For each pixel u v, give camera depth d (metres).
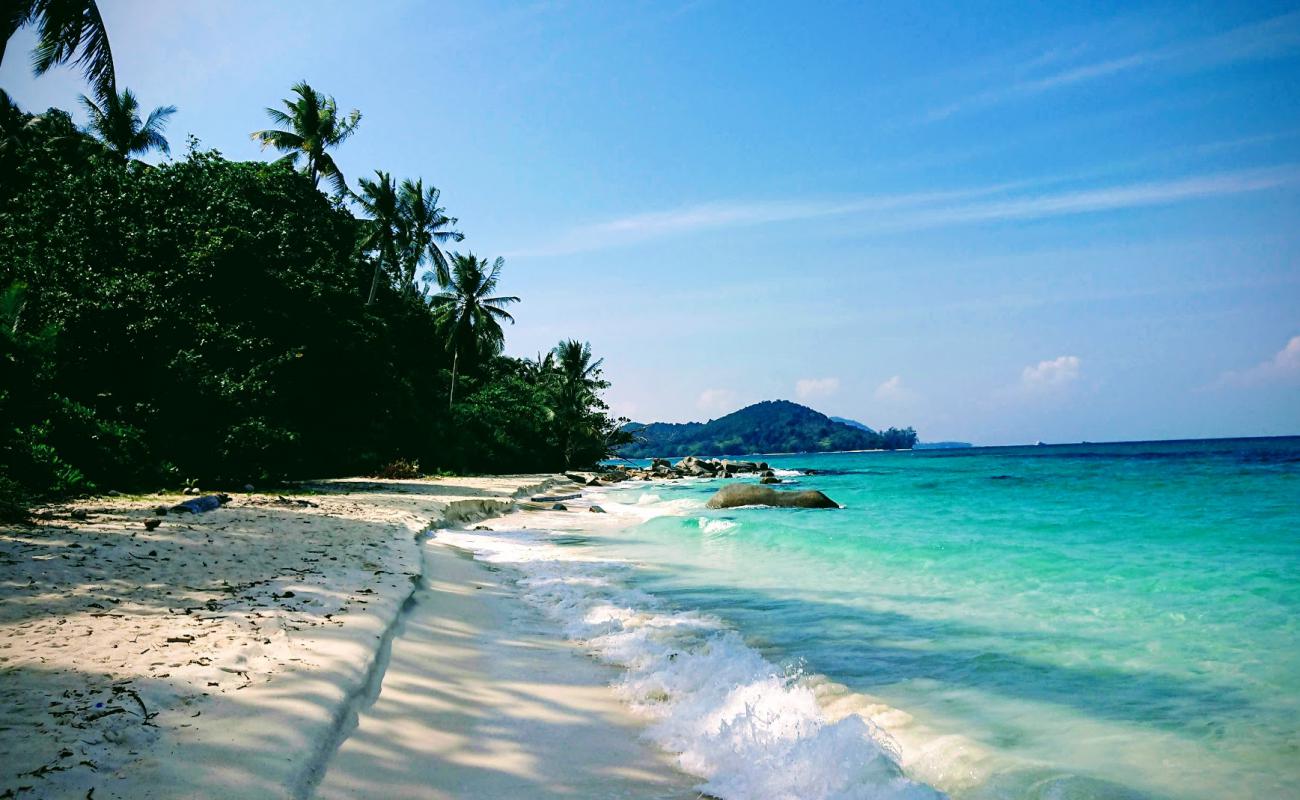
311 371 24.62
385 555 9.44
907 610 7.31
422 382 46.16
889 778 3.51
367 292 45.00
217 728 3.50
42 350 14.34
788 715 4.36
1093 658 5.49
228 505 13.93
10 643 4.49
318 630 5.38
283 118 39.12
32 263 17.80
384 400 29.69
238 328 21.31
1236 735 4.00
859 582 8.93
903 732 4.19
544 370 68.50
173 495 14.76
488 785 3.50
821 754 3.81
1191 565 8.92
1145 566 9.00
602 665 5.64
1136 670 5.19
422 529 13.41
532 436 53.47
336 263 30.98
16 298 15.34
